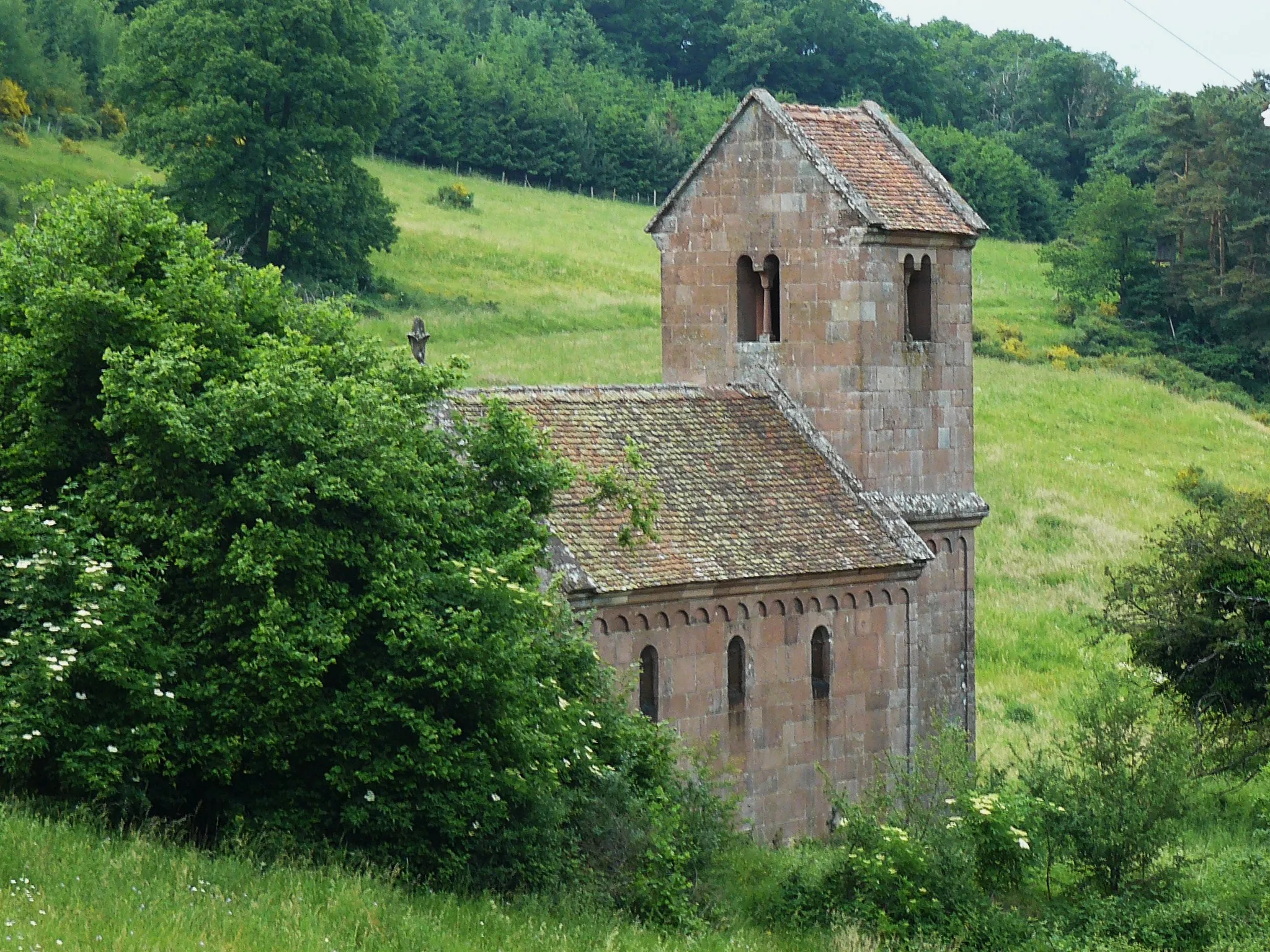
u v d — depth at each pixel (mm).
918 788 57625
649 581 58562
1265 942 53156
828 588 64062
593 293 173125
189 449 44156
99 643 42031
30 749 40688
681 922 49031
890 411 69500
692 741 60094
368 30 144875
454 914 42750
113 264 49969
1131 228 196000
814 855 56531
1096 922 53875
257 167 137875
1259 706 73500
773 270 70062
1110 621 76438
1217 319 189125
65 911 34594
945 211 71750
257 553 43625
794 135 69188
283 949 36062
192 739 43531
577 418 63500
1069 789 57906
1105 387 162875
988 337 177750
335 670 45125
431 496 47625
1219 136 198500
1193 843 65625
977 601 107062
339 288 150875
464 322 152750
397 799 45219
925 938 52375
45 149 175000
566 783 49844
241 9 139250
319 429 45281
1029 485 131250
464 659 44500
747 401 68938
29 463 46656
